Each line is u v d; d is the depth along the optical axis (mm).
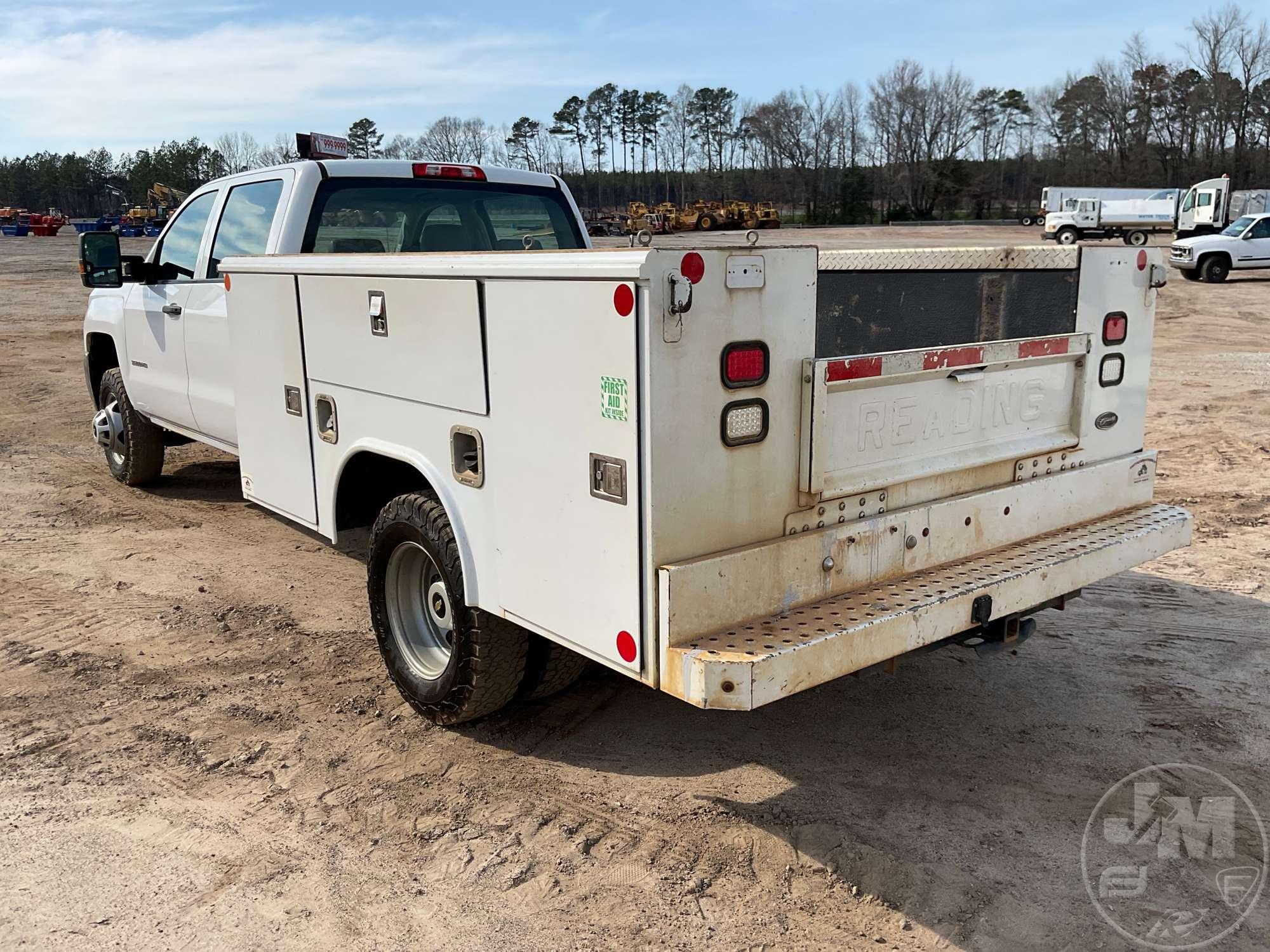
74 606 5305
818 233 60688
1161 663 4434
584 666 3932
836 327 3705
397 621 4027
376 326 3682
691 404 2625
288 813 3398
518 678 3666
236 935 2795
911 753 3740
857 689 4281
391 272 3521
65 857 3154
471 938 2779
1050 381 3631
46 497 7473
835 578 3033
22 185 129000
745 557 2791
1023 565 3350
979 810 3363
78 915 2881
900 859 3100
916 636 2961
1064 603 3562
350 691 4312
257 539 6469
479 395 3189
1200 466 7633
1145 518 3924
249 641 4859
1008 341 3389
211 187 5957
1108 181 89750
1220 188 43750
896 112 91125
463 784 3568
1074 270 3648
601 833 3254
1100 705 4074
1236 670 4348
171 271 6172
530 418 2988
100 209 130500
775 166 94625
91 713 4125
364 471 4211
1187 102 87438
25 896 2965
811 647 2676
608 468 2727
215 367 5559
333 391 4051
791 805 3400
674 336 2555
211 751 3814
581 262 2670
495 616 3471
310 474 4355
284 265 4223
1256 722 3912
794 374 2828
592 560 2854
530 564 3123
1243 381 11414
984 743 3807
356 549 4422
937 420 3271
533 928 2818
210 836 3268
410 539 3756
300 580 5719
